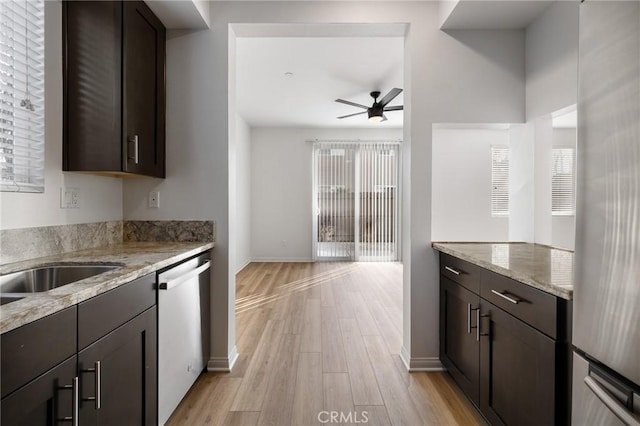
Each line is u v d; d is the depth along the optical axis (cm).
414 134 242
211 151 241
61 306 99
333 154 702
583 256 101
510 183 260
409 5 242
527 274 138
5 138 156
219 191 241
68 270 159
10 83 158
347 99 511
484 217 329
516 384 143
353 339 292
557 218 221
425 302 240
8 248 154
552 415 119
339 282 511
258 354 263
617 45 87
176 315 184
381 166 705
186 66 240
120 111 189
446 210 328
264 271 596
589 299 99
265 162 701
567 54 202
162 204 241
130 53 196
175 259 178
